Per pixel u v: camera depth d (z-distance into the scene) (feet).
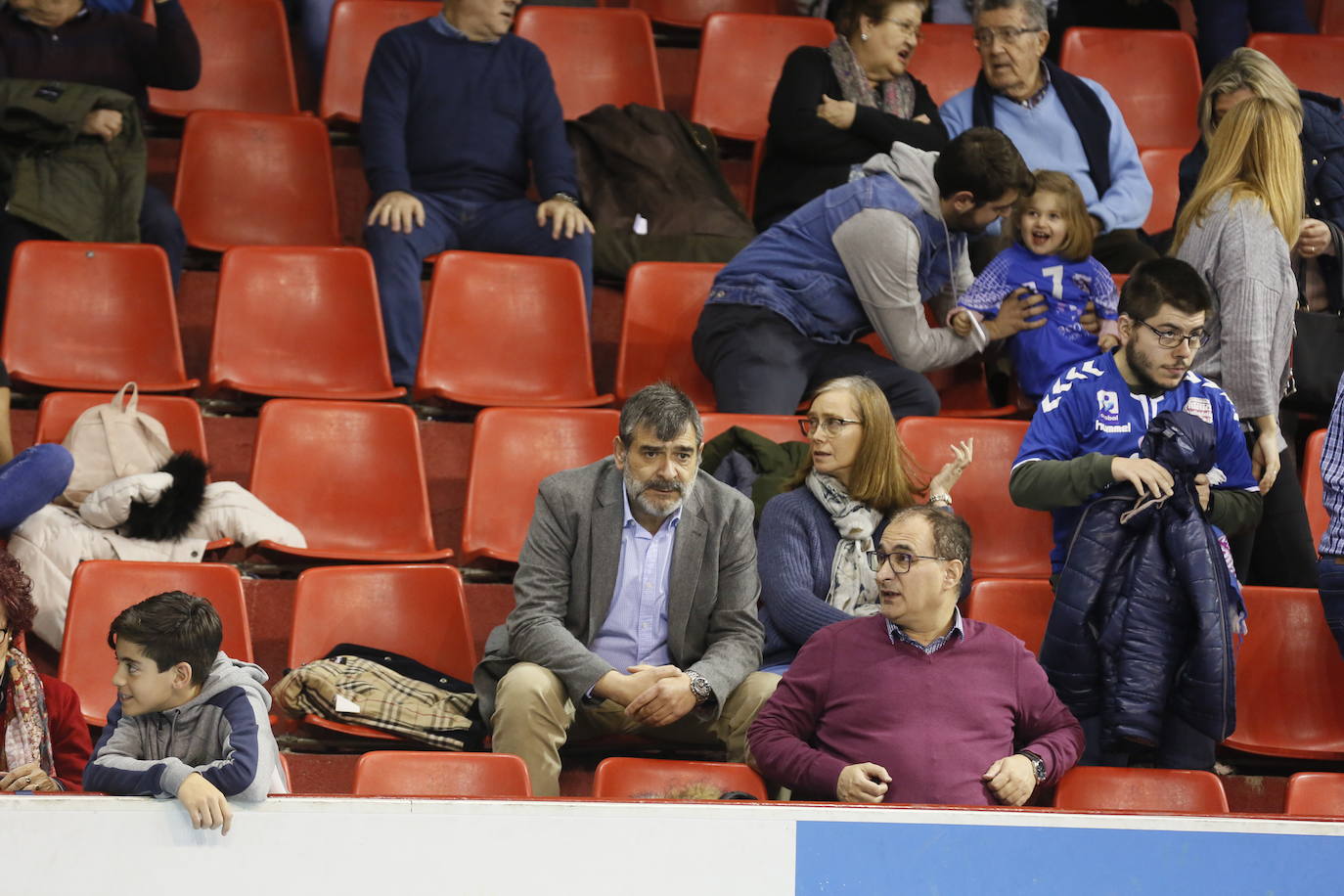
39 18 67.15
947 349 57.47
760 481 50.88
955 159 55.72
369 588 49.52
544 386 62.44
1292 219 51.31
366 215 67.41
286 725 47.73
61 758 41.39
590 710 44.96
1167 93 80.38
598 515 45.34
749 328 58.39
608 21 78.38
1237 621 43.65
